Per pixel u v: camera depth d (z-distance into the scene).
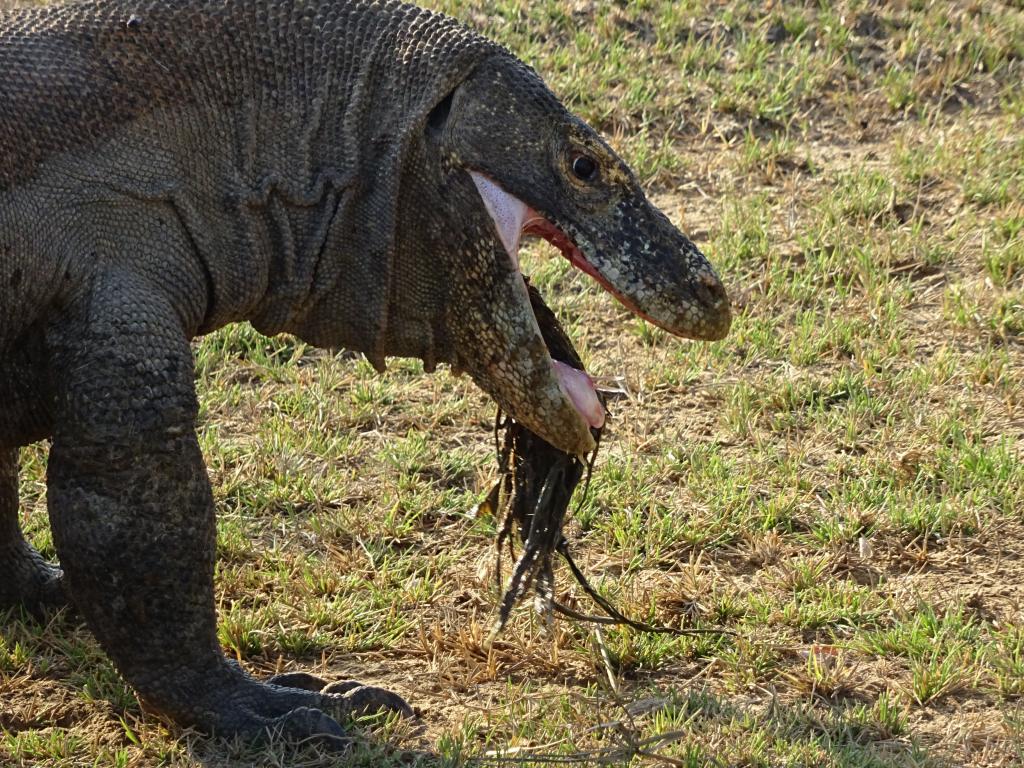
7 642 12.84
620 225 11.40
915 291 20.14
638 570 14.43
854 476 16.09
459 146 11.17
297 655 12.96
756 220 21.50
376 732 11.46
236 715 11.20
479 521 15.09
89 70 10.70
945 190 22.59
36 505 15.23
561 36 26.33
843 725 11.87
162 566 10.72
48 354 10.65
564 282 20.19
